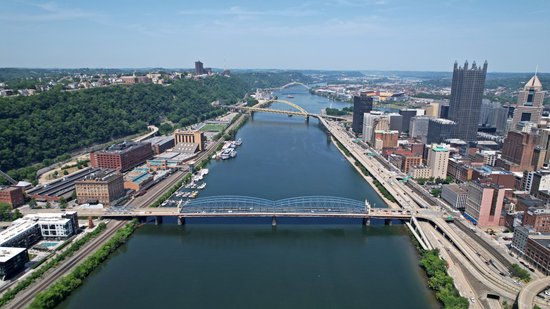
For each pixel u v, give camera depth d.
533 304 197.12
